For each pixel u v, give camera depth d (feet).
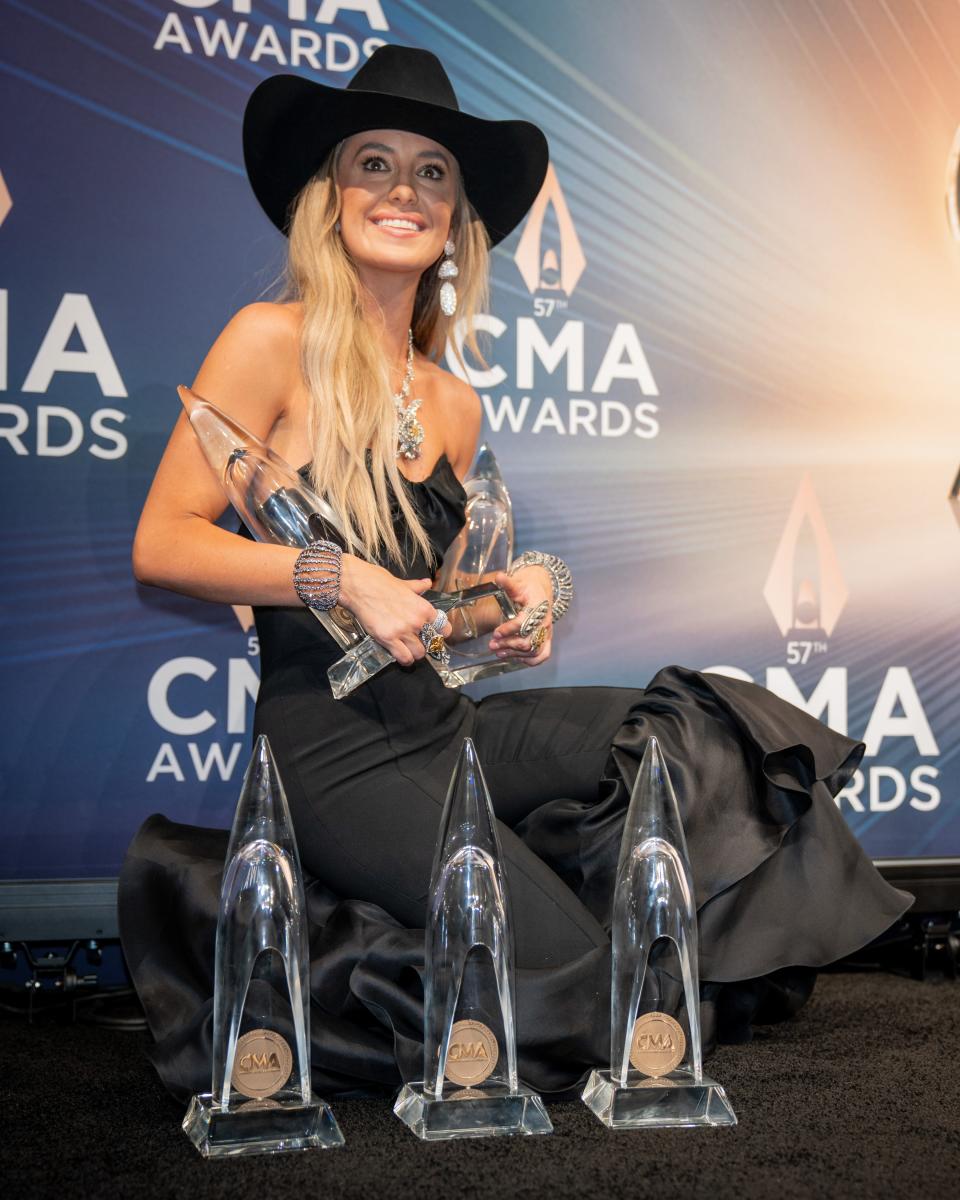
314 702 6.18
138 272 8.08
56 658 8.00
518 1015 5.39
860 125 9.14
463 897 5.12
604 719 6.67
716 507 9.00
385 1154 4.80
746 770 6.24
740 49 8.93
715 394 8.99
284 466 5.97
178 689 8.21
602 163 8.77
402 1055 5.39
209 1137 4.82
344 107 6.42
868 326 9.20
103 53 7.98
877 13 9.14
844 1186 4.43
